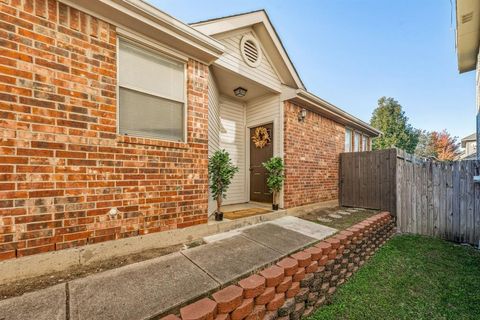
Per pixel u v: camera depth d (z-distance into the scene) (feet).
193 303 5.07
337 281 9.33
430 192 16.37
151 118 9.35
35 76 6.49
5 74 6.04
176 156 9.82
